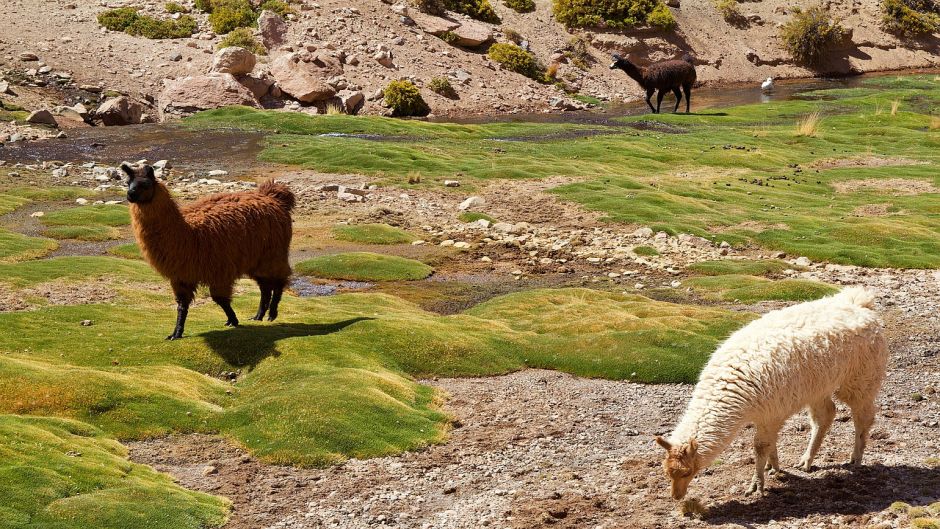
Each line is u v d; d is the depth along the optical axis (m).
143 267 18.11
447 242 21.75
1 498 8.06
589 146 33.75
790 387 7.91
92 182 27.77
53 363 12.06
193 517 8.29
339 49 49.69
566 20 62.88
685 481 7.71
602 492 8.93
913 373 12.73
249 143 34.41
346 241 21.80
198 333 13.32
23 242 20.05
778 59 66.50
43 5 51.03
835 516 7.69
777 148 34.34
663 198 25.14
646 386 12.62
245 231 12.99
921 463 8.98
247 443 10.17
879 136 36.97
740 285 17.92
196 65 46.72
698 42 65.06
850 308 8.41
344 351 12.87
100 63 45.69
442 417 11.20
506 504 8.77
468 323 15.01
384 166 29.78
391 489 9.21
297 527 8.34
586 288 17.73
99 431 10.14
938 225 22.55
